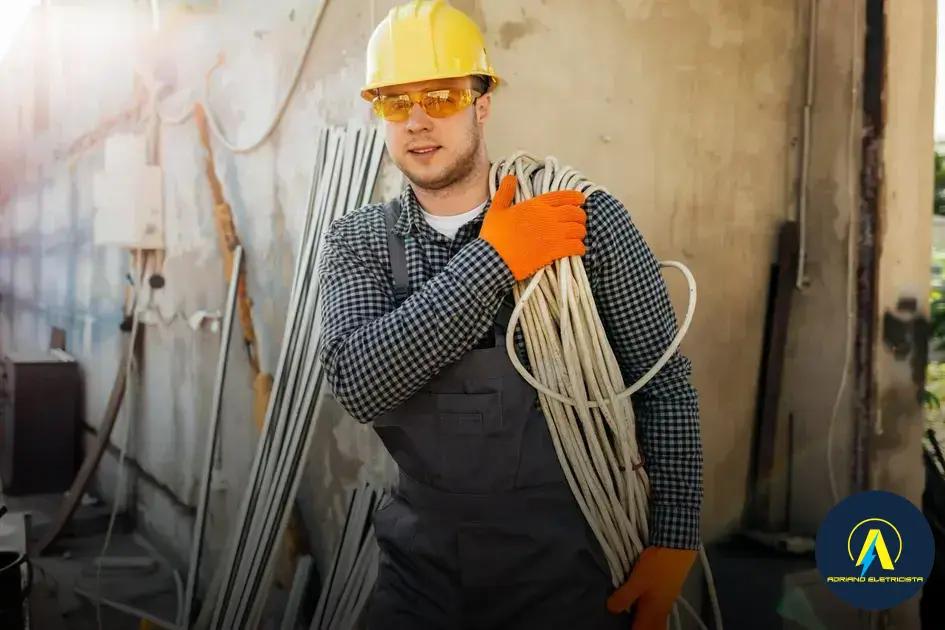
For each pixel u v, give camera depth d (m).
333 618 1.93
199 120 2.44
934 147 2.21
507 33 1.89
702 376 2.20
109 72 2.62
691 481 1.38
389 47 1.31
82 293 2.78
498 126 1.90
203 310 2.41
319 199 2.06
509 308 1.37
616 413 1.36
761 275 2.26
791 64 2.25
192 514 2.37
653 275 1.38
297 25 2.16
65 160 2.83
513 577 1.34
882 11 2.14
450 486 1.32
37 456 2.77
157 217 2.52
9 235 3.43
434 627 1.36
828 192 2.23
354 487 2.02
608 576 1.40
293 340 2.11
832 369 2.24
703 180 2.14
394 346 1.20
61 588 2.35
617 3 1.99
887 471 2.22
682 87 2.09
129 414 2.58
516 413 1.31
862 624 2.17
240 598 2.13
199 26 2.43
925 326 2.22
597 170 2.00
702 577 2.19
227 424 2.33
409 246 1.37
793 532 2.28
